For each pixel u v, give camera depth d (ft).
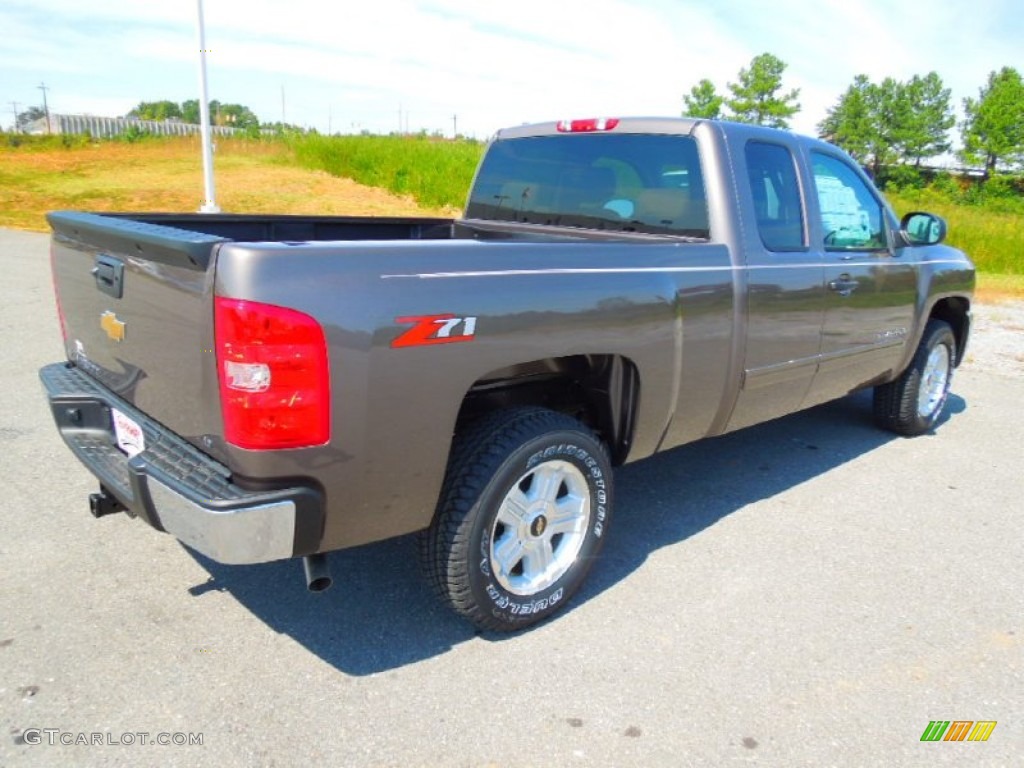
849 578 12.43
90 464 9.89
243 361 7.68
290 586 11.51
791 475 16.72
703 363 12.07
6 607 10.55
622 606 11.35
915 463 17.74
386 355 8.32
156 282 8.66
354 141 88.89
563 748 8.52
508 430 9.84
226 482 8.25
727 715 9.14
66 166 83.20
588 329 10.17
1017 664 10.39
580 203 14.47
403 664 9.81
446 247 8.96
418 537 10.00
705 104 239.91
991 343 31.91
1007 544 13.82
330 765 8.14
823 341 14.62
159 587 11.26
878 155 261.03
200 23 46.21
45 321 26.91
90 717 8.63
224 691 9.16
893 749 8.73
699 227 12.59
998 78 247.70
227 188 72.08
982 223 80.94
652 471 16.72
